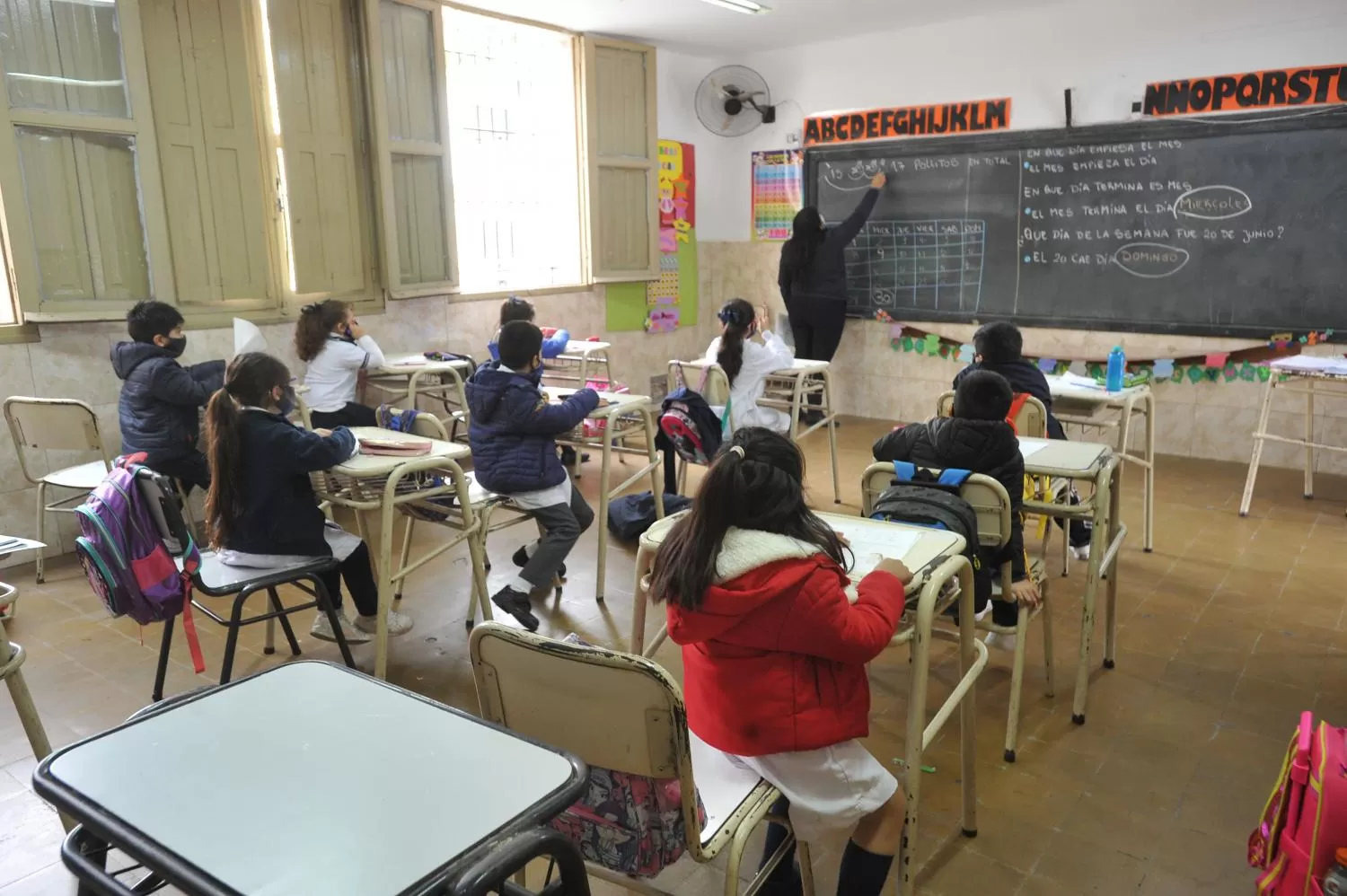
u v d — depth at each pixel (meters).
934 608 1.74
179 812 0.96
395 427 3.10
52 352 3.82
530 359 2.97
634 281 6.36
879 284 6.27
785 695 1.39
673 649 2.94
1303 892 1.57
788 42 6.20
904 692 2.66
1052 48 5.34
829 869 1.90
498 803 0.97
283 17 4.38
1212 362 5.07
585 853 1.35
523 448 2.96
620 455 5.50
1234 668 2.78
